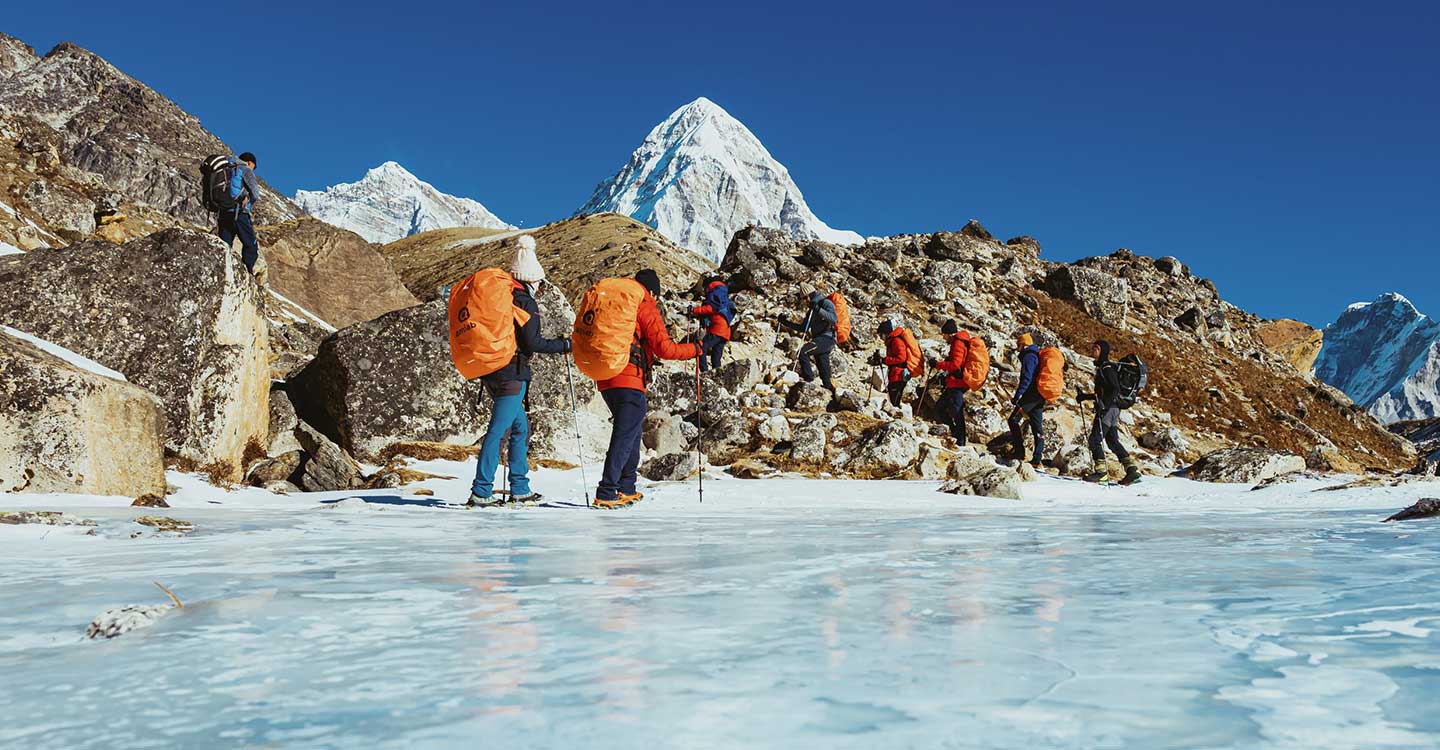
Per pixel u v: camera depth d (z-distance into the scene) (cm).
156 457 852
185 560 359
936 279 3034
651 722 138
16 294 1001
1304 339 4391
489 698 153
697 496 973
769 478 1345
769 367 2041
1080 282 3522
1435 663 171
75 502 735
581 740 130
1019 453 1700
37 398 779
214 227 1266
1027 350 1659
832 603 250
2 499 715
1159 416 2603
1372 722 134
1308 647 187
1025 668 171
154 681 166
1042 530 529
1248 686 156
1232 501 1000
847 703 148
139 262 1040
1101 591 269
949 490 1097
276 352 1775
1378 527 523
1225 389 3161
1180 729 132
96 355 1003
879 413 1809
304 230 3534
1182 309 4019
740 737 131
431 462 1274
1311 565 331
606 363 818
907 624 216
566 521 610
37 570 327
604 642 197
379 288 3591
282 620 226
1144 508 836
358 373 1318
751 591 274
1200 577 300
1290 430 2956
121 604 254
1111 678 162
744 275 2850
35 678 170
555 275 11344
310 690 159
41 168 4231
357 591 275
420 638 203
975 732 131
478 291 818
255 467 1073
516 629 213
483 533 500
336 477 1074
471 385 1368
